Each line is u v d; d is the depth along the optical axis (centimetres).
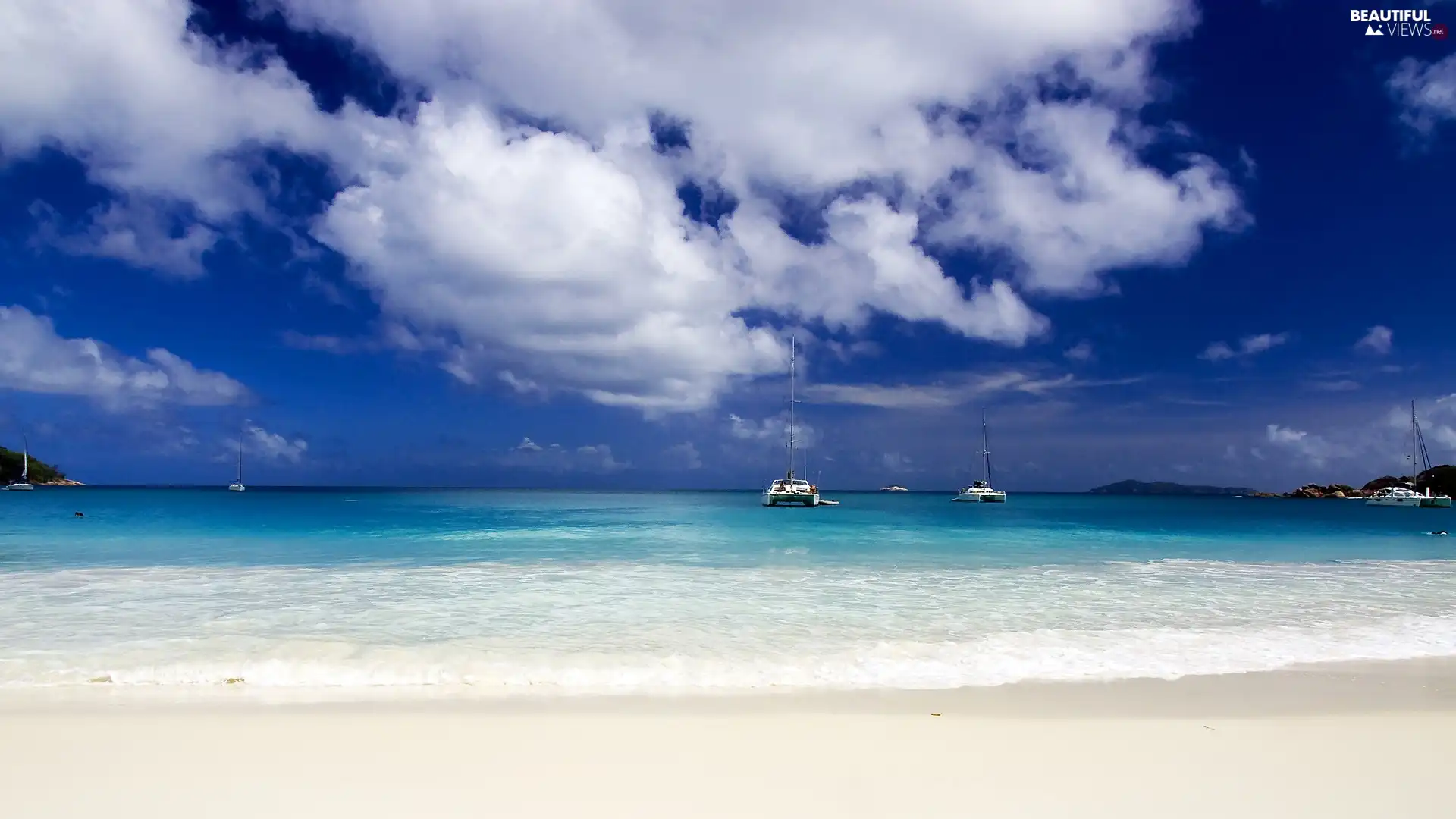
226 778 569
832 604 1430
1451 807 535
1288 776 590
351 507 6300
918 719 736
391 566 1998
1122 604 1456
